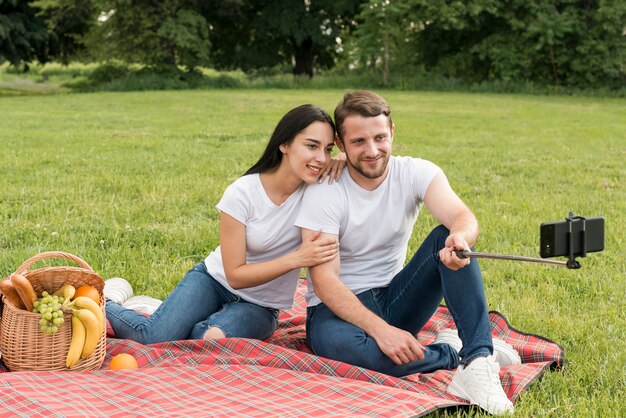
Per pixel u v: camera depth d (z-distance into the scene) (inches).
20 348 135.2
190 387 127.9
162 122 628.1
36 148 447.5
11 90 1267.2
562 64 1207.6
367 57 1251.2
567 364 148.5
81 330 136.4
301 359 138.1
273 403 120.8
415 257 142.2
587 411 124.3
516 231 261.9
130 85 1190.3
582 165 424.2
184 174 367.6
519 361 146.9
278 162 144.6
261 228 146.8
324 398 124.0
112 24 1229.1
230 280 147.0
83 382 127.4
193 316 153.8
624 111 836.6
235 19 1385.3
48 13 1288.1
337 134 141.6
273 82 1234.6
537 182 370.6
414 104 889.5
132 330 153.9
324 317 145.0
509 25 1254.3
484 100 981.8
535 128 632.4
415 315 145.9
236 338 145.0
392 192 144.9
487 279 207.0
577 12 1200.2
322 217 141.6
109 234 244.2
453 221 137.6
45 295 137.6
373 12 1221.7
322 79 1256.8
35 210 277.1
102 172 365.7
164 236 243.8
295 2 1358.3
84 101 874.1
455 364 142.2
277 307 156.9
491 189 349.4
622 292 196.1
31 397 118.1
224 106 803.4
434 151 474.3
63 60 1429.6
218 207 146.1
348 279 149.1
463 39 1305.4
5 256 217.5
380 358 136.6
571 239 113.7
